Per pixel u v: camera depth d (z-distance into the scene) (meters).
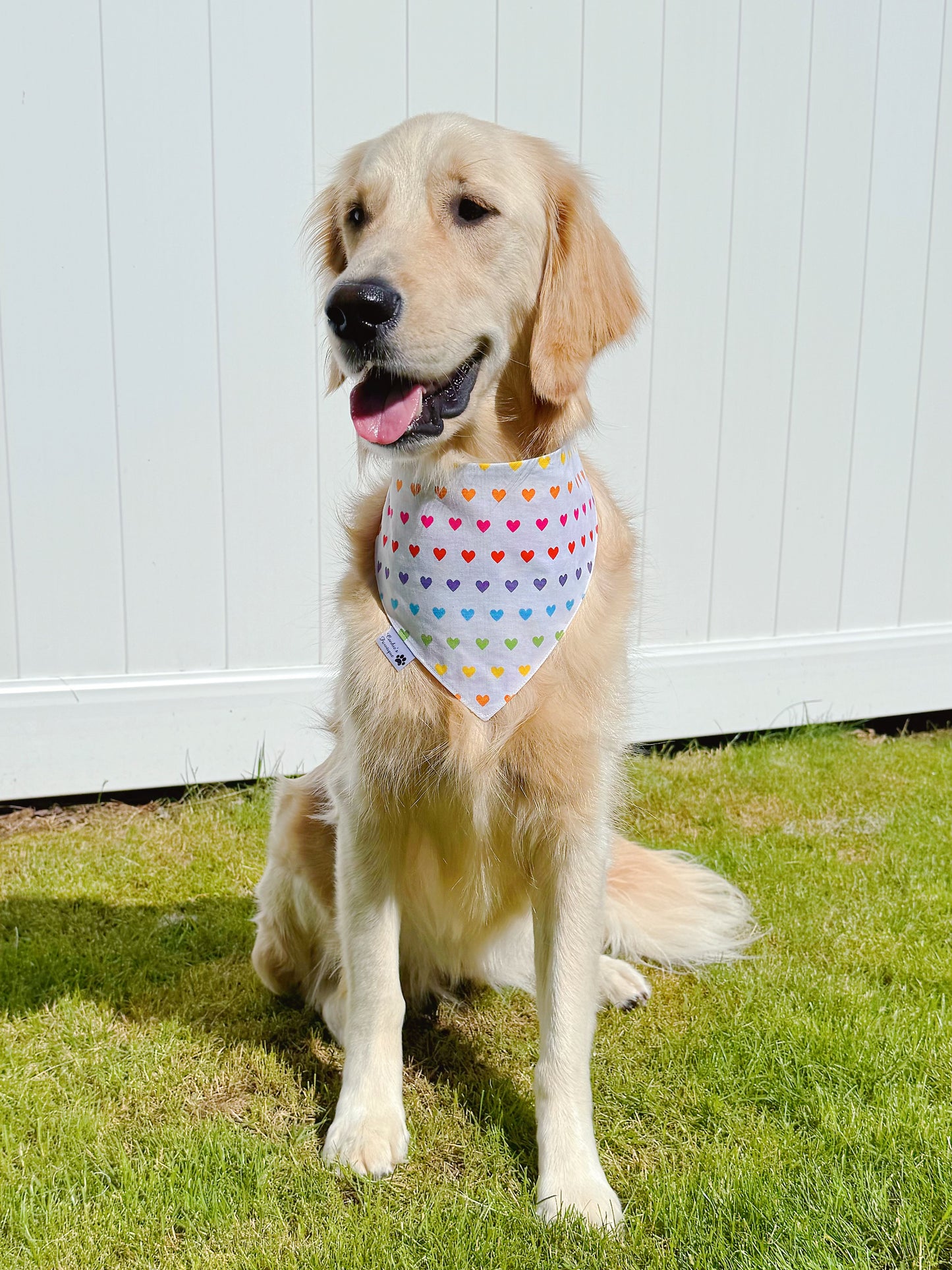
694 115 1.68
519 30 1.59
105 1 1.42
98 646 1.56
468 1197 0.87
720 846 1.49
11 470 1.48
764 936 1.25
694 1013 1.12
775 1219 0.85
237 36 1.48
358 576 0.99
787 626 1.93
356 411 0.92
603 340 0.98
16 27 1.40
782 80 1.71
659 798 1.64
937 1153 0.91
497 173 0.94
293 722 1.65
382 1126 0.92
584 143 1.64
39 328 1.46
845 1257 0.81
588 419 0.98
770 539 1.88
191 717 1.61
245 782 1.66
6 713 1.52
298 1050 1.06
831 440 1.88
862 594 1.98
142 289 1.49
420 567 0.93
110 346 1.49
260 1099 0.99
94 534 1.53
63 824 1.54
